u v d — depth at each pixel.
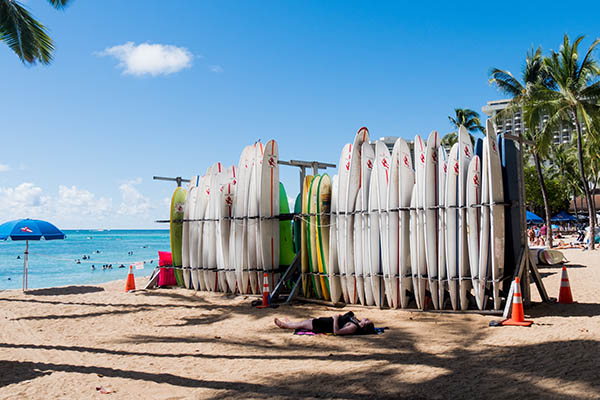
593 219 22.06
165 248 61.06
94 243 82.50
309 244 8.55
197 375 4.28
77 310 8.35
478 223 6.91
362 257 7.87
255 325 6.71
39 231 11.09
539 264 11.68
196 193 10.69
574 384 3.44
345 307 8.00
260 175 9.20
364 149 8.07
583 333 5.16
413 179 7.85
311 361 4.62
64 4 11.05
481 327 5.96
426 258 7.25
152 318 7.51
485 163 6.81
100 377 4.26
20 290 11.83
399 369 4.14
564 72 21.36
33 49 11.23
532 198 46.94
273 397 3.53
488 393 3.39
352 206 8.02
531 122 22.02
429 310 7.13
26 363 4.83
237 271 9.34
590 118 21.09
